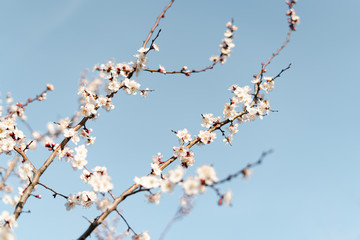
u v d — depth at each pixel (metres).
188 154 1.17
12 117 1.17
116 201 1.06
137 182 1.06
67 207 1.12
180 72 1.19
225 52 1.19
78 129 1.18
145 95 1.21
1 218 1.05
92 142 1.18
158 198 1.06
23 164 1.12
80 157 1.14
